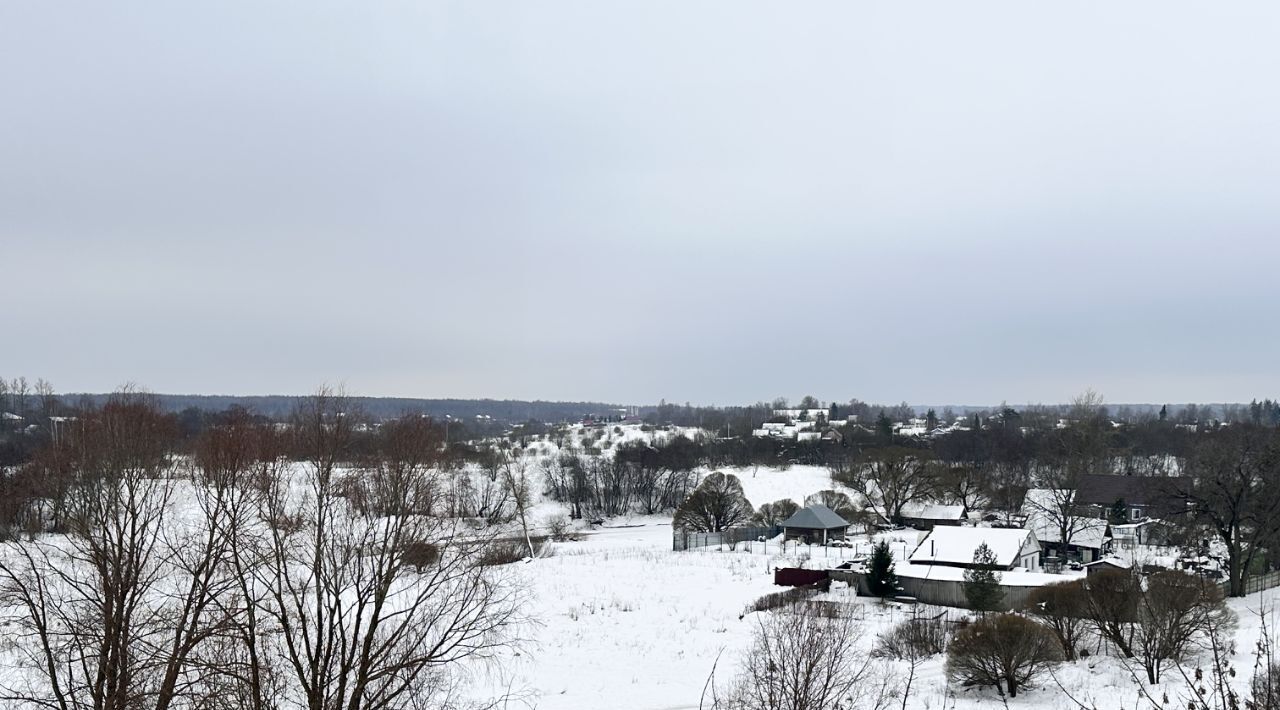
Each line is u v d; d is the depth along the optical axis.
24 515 24.05
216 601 20.52
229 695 20.25
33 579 22.55
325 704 19.39
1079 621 35.97
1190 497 52.62
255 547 21.23
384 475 23.12
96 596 21.69
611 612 42.75
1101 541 69.44
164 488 23.48
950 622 40.09
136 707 19.64
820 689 22.17
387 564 23.23
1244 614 40.28
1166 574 32.69
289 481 23.28
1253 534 51.16
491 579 34.97
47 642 20.06
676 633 38.47
